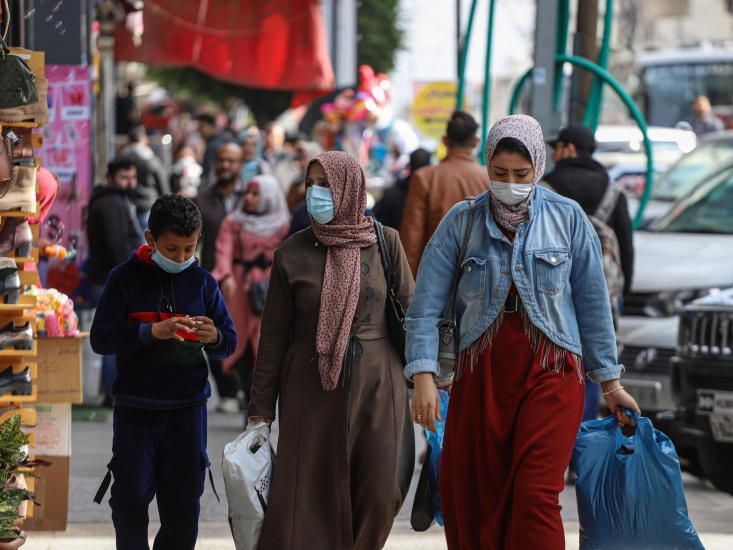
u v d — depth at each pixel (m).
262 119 114.19
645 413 24.80
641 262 27.06
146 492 14.62
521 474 12.68
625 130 51.53
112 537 18.27
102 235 29.69
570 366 13.20
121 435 14.52
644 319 25.95
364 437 14.62
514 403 13.09
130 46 47.84
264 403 14.80
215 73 48.75
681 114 81.56
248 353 27.48
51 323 17.73
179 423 14.60
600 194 21.47
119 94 61.28
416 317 13.66
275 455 14.69
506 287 13.23
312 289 14.62
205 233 29.84
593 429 14.45
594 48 33.41
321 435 14.48
